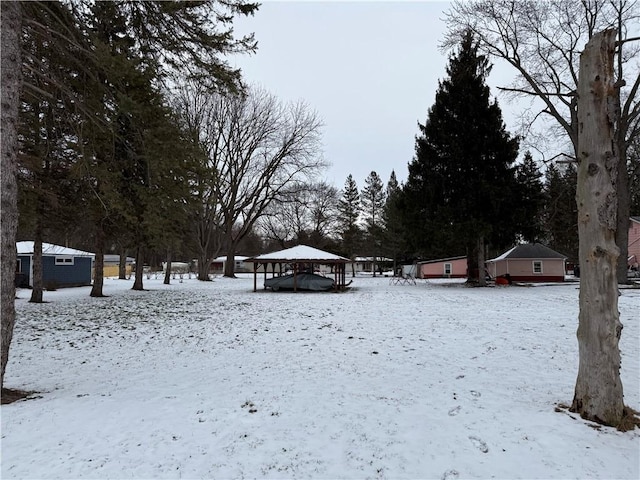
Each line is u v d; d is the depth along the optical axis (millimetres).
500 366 6273
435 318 11211
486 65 23734
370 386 5395
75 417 4391
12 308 4844
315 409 4562
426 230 23625
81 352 7934
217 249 35688
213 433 3953
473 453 3461
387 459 3391
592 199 4090
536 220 25125
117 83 7355
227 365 6805
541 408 4438
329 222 52750
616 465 3229
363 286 26844
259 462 3375
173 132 8531
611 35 4055
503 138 22781
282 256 24234
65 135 9820
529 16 20031
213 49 8516
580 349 4234
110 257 60594
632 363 6129
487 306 13711
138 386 5684
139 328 10453
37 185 12109
